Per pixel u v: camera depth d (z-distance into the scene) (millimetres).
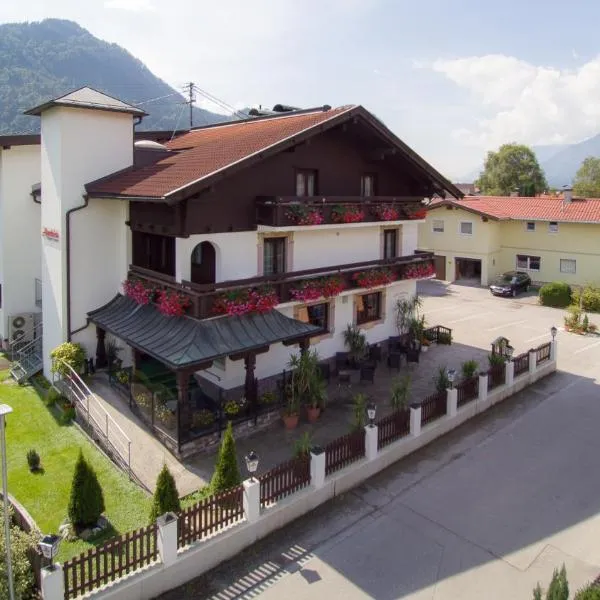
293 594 10195
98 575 9461
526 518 12547
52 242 18875
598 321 30984
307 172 18906
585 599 8703
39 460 14531
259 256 17703
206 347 14648
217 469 12250
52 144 18344
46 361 20016
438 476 14266
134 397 16266
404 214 21516
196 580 10523
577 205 40312
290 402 16109
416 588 10383
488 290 39625
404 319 23281
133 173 18375
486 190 78250
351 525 12219
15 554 9430
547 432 16875
